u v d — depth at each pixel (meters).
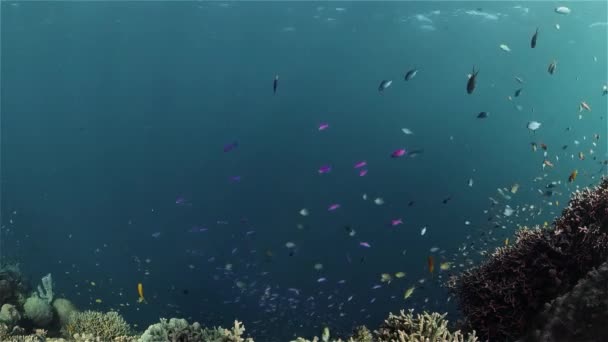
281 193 72.69
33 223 69.12
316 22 48.81
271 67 80.25
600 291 4.03
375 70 77.81
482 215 37.72
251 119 101.44
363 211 57.06
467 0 34.16
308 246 44.91
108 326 10.41
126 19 51.62
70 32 59.78
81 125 106.12
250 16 47.84
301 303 19.45
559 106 84.50
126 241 60.28
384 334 5.11
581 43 48.59
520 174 56.56
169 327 6.12
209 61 77.19
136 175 104.88
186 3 43.38
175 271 40.41
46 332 10.39
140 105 100.12
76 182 114.38
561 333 4.12
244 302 24.50
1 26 55.50
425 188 58.03
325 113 97.81
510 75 70.88
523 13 37.09
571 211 5.47
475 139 85.88
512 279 5.38
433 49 60.81
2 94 98.81
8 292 11.41
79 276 32.50
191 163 104.44
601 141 63.88
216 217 68.88
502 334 5.24
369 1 37.38
